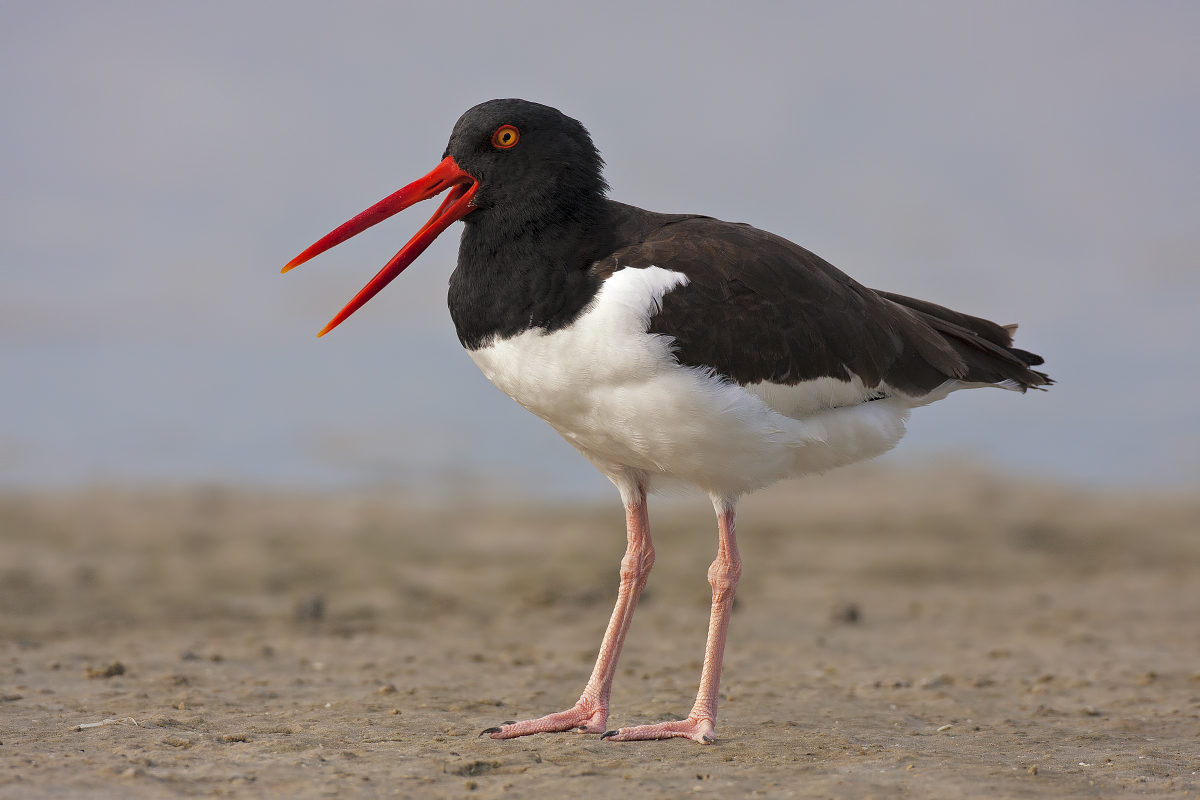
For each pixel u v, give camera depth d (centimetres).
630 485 924
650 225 884
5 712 880
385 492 1925
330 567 1552
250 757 762
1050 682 1046
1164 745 840
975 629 1277
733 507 891
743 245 874
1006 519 1788
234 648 1166
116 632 1241
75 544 1620
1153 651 1170
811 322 870
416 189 886
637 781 729
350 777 724
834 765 766
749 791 708
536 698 983
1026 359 1025
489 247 860
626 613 909
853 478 2009
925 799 693
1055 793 708
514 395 880
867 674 1085
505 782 724
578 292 834
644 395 824
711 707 855
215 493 1888
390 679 1045
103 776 706
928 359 924
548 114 867
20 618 1291
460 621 1322
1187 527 1745
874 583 1495
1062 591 1453
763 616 1342
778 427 855
